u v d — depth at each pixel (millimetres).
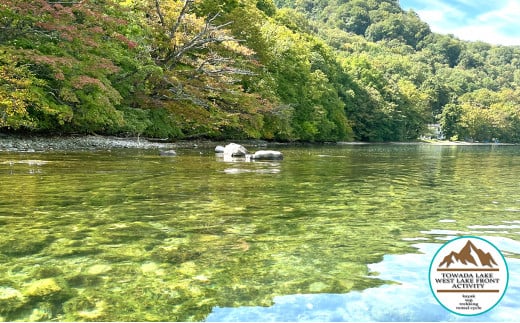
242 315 2602
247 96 27812
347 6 198000
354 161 16484
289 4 198750
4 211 5117
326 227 4773
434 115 106062
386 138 71875
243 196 6660
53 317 2535
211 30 25641
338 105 53312
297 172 10773
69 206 5496
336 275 3271
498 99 120062
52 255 3586
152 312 2617
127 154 14539
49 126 17281
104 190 6785
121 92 21938
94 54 18500
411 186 8781
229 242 4074
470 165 16344
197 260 3549
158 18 26500
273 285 3059
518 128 104938
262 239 4215
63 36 16312
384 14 192375
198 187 7430
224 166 11484
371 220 5188
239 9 34000
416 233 4574
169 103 24266
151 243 3975
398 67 114188
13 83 14531
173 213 5258
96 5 19031
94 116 17469
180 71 25656
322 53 62094
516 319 2639
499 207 6273
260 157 14711
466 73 153125
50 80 17031
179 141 25969
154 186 7379
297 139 42719
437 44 183375
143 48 22078
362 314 2641
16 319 2498
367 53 131625
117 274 3205
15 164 9875
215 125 27859
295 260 3604
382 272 3348
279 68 41062
